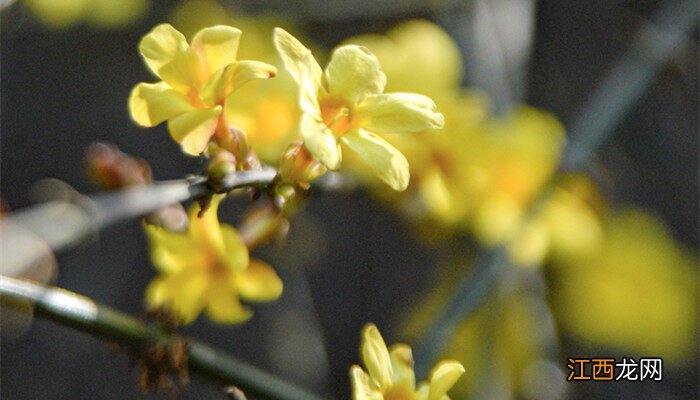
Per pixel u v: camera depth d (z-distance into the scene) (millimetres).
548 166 532
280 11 664
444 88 525
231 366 450
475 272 516
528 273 573
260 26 652
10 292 436
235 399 444
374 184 506
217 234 446
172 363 444
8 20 689
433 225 528
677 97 719
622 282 614
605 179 640
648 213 703
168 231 453
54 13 696
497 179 527
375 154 423
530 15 662
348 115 427
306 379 832
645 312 618
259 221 454
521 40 655
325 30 724
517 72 646
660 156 721
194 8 652
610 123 539
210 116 423
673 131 719
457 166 520
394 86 524
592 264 607
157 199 442
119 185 453
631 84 543
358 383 424
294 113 455
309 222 777
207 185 425
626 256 617
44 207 445
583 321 611
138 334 444
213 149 429
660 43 546
